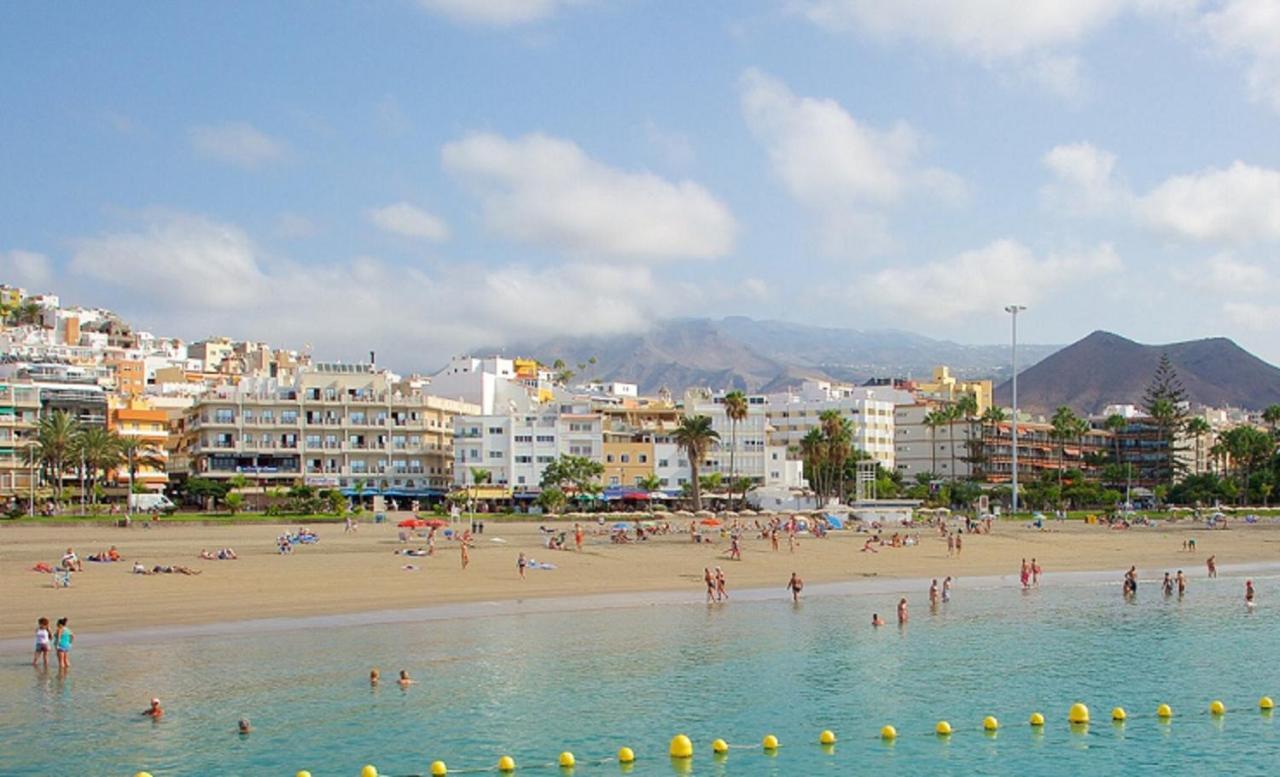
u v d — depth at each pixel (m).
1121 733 47.50
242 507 169.00
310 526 141.62
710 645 62.84
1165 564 117.25
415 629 66.06
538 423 196.38
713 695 51.50
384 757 41.81
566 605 76.81
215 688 50.28
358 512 161.25
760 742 45.12
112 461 161.88
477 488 185.12
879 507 177.88
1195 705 51.72
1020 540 142.00
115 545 110.06
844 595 85.50
